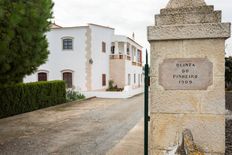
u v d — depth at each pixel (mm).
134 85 38062
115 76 31859
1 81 10500
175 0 3875
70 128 11320
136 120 13133
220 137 3629
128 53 35938
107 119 13570
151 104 3832
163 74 3777
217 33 3562
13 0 8883
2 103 13727
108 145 8391
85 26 27406
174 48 3736
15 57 9320
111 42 32188
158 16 3789
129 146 7520
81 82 27688
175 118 3752
